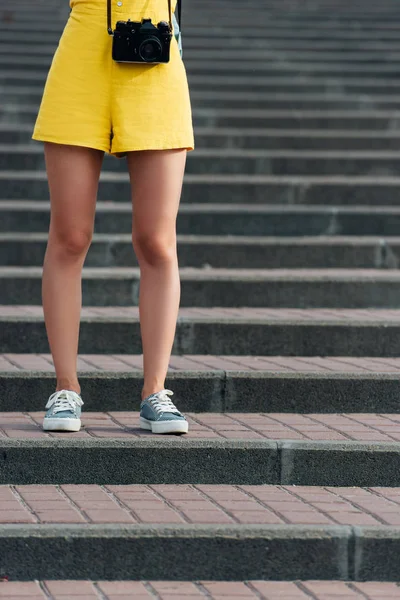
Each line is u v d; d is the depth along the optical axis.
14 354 6.11
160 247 4.87
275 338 6.19
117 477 4.71
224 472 4.75
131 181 4.85
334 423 5.25
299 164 9.26
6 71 11.51
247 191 8.66
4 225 7.96
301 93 11.26
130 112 4.69
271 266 7.56
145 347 4.96
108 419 5.22
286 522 4.21
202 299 6.88
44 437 4.75
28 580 4.03
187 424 4.90
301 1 15.14
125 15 4.71
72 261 4.95
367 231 8.20
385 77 11.81
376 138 9.79
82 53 4.71
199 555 4.08
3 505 4.34
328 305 6.93
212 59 12.14
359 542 4.11
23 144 9.66
